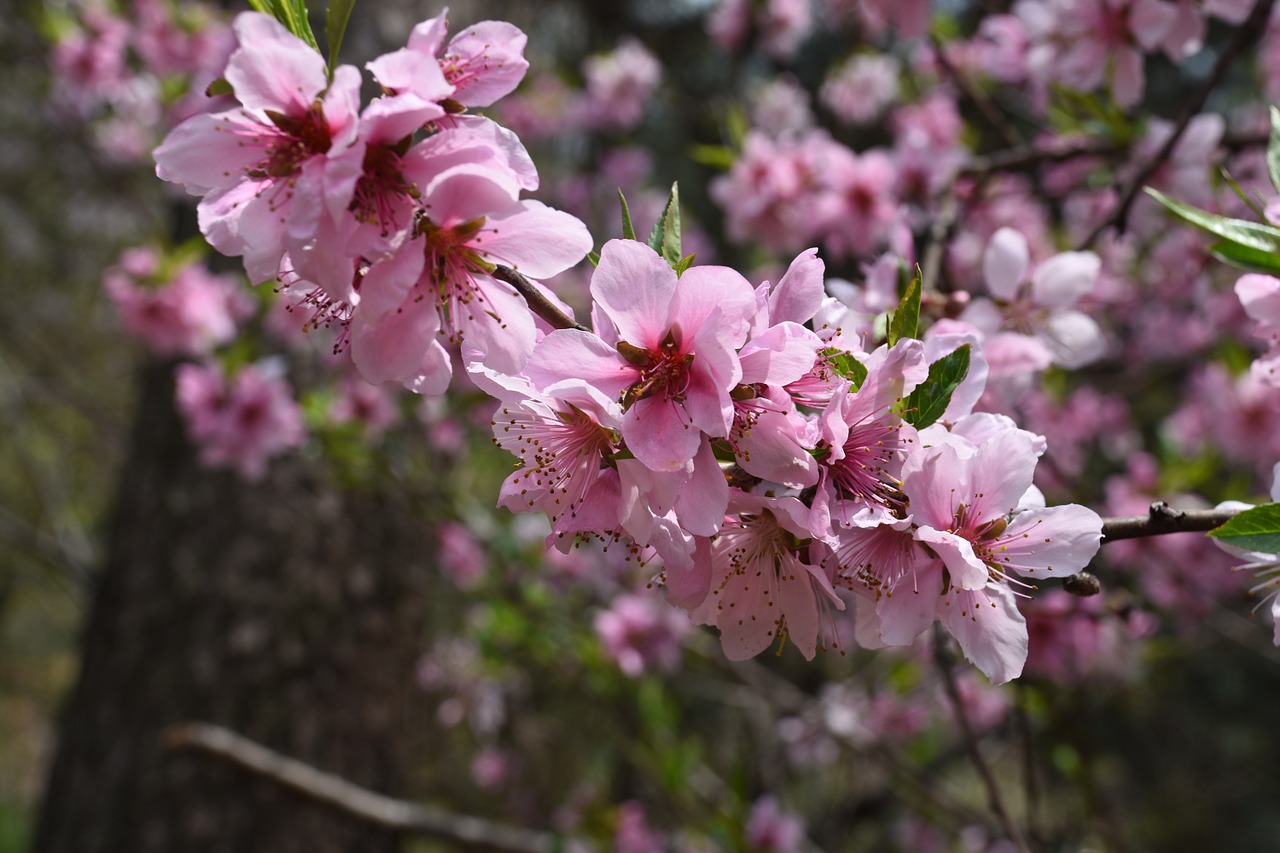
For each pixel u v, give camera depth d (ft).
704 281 3.74
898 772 13.16
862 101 16.69
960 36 17.26
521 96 19.65
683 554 3.72
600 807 14.23
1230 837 24.71
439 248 3.95
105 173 21.49
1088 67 8.93
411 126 3.74
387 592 15.33
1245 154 10.48
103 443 31.07
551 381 3.86
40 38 19.54
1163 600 12.57
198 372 12.38
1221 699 26.07
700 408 3.64
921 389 3.98
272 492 14.62
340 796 12.60
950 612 4.10
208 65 15.65
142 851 12.92
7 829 34.42
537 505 4.14
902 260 6.33
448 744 22.67
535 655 14.58
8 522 18.92
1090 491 10.30
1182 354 15.83
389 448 13.70
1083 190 12.32
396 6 17.10
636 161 20.03
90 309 31.78
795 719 14.70
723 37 18.25
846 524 3.85
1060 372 12.41
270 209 3.87
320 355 14.60
